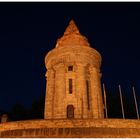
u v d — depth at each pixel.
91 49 51.53
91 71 50.38
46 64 54.50
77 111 44.16
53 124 33.09
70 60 49.97
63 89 47.03
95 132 32.22
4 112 76.38
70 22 58.88
